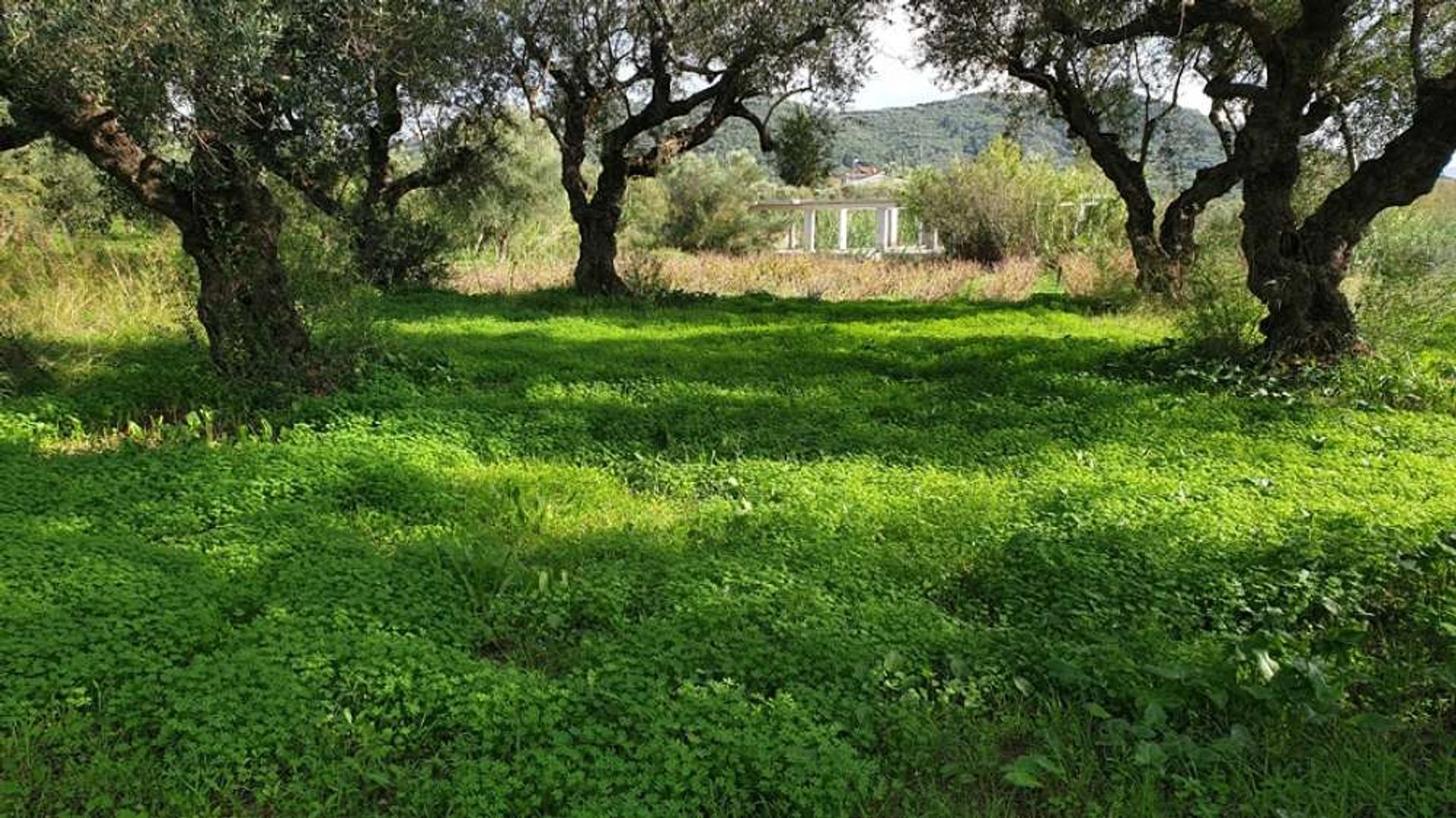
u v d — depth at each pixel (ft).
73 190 57.26
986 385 34.47
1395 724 12.32
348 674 12.53
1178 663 13.70
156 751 11.32
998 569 17.11
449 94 45.11
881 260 97.19
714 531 19.25
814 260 92.32
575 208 60.44
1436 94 31.86
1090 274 71.15
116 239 59.31
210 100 23.63
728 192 122.52
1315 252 34.35
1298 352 34.30
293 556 16.71
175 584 15.03
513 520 19.75
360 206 59.06
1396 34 46.03
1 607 13.70
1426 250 42.09
